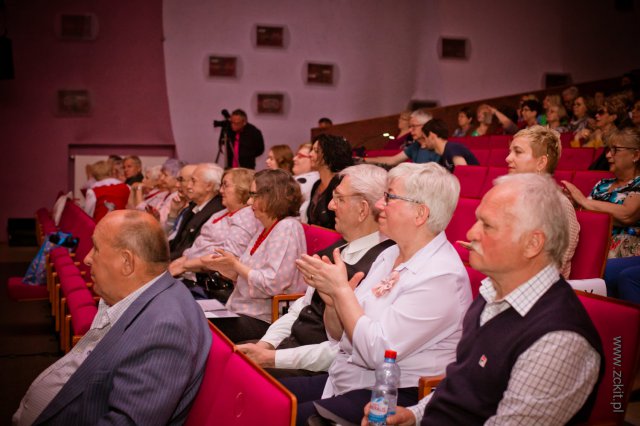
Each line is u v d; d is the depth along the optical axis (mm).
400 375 1919
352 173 2582
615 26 11211
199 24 10367
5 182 9875
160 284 1878
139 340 1714
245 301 3145
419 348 1911
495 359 1515
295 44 10664
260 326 3074
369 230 2562
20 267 7684
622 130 3500
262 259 3172
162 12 10242
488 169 4453
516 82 11156
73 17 9961
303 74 10711
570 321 1445
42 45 9891
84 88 10070
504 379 1501
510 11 11094
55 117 10000
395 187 2045
